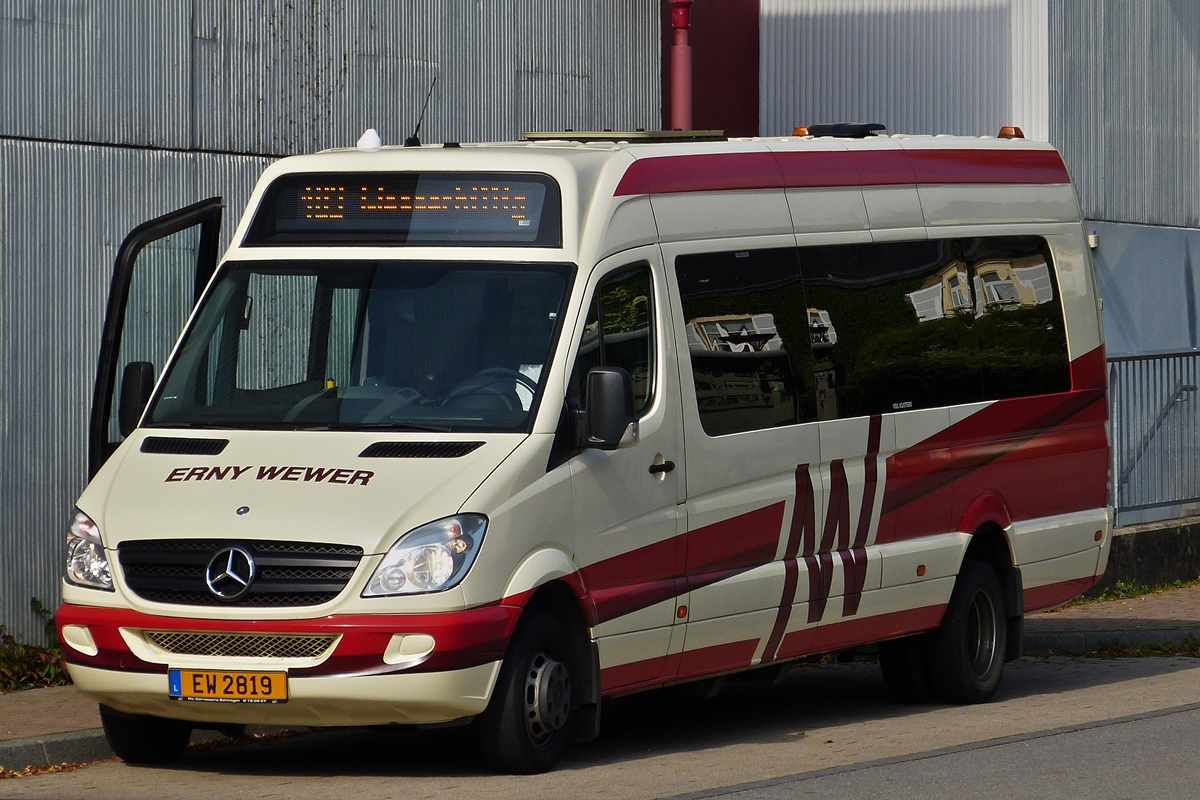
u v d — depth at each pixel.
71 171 33.59
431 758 25.77
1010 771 23.91
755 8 54.41
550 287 24.86
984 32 51.81
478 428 23.91
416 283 25.27
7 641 32.16
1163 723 28.27
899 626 30.84
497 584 22.55
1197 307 57.78
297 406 24.75
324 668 21.98
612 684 24.86
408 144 27.72
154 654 22.58
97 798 22.70
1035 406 34.19
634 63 45.06
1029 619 44.09
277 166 26.80
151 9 34.84
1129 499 50.59
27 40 32.84
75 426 33.75
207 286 26.38
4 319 32.56
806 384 28.92
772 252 28.80
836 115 53.69
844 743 27.55
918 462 31.19
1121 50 54.50
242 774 24.39
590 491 24.28
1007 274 34.16
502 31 41.78
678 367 26.33
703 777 23.75
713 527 26.69
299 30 37.53
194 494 23.03
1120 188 54.53
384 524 22.17
